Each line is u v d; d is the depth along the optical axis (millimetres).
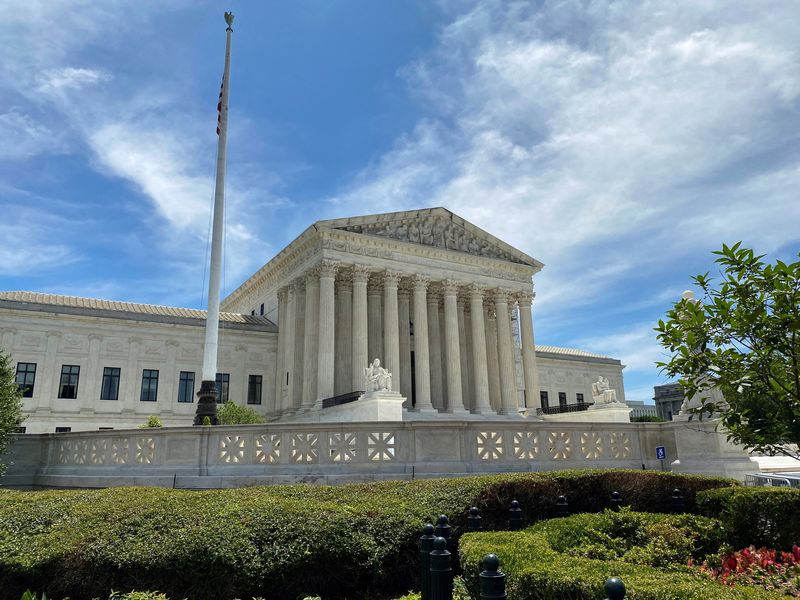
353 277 56812
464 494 11273
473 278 63781
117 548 8547
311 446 17016
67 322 55594
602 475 13242
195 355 60375
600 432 19531
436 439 16984
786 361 9680
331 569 8812
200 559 8156
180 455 17969
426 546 6941
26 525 10234
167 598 8023
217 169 26531
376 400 40031
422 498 11148
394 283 58312
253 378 62562
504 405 62906
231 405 44031
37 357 53875
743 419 10430
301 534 8883
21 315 53812
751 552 8758
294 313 59344
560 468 18250
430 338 64875
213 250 25219
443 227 63594
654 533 9617
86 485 19484
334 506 10055
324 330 53156
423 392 57094
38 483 22438
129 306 60938
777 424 9867
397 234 60000
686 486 13219
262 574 8195
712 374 10680
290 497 11422
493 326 70375
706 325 9914
